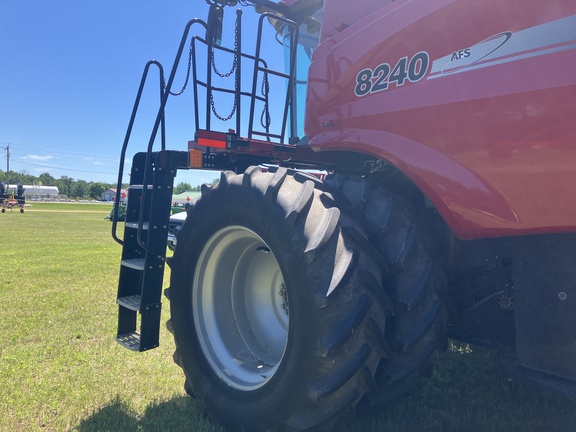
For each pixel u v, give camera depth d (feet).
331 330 6.21
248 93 10.74
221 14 10.32
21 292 20.03
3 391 9.88
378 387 7.00
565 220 5.33
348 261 6.38
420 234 7.29
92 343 13.17
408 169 6.66
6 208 135.03
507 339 7.18
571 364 5.82
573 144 5.08
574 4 5.12
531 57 5.44
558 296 5.90
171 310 9.35
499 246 7.21
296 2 11.52
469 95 5.99
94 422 8.66
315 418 6.48
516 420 8.38
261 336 9.01
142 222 9.62
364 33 7.70
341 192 7.72
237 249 9.02
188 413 9.00
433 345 7.10
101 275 24.49
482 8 5.94
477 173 5.91
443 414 8.61
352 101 7.80
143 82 11.14
